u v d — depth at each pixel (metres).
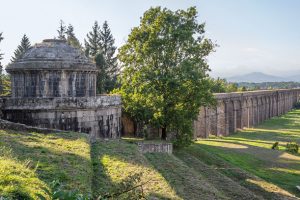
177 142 43.62
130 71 46.22
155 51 43.22
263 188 33.50
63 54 39.84
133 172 20.53
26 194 11.37
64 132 29.97
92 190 16.19
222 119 75.81
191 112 44.44
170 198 17.59
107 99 39.78
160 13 44.38
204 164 39.53
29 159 18.00
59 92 38.88
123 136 49.97
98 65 73.00
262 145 60.22
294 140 68.25
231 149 54.47
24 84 39.16
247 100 94.06
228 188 31.41
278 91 132.38
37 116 35.56
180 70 42.56
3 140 22.52
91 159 22.44
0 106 35.53
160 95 43.03
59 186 8.38
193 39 43.56
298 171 41.53
